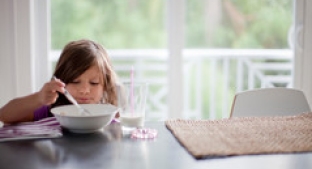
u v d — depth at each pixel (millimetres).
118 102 1347
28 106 1445
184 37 2551
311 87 2615
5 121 1466
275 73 3385
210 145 1128
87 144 1166
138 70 3625
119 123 1421
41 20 2459
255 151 1088
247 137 1212
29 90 2428
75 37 2877
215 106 3537
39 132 1241
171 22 2523
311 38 2555
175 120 1437
